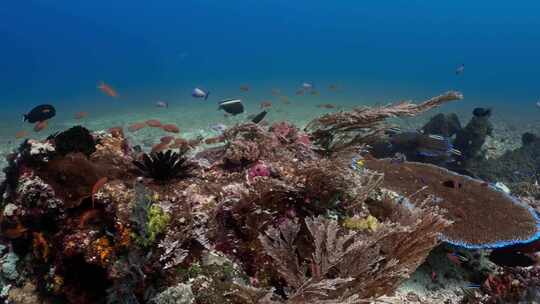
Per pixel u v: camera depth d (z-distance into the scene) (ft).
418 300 11.93
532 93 138.51
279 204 10.57
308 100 90.89
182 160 11.56
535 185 30.19
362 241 8.59
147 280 8.40
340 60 258.16
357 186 11.75
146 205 9.19
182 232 8.96
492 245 13.19
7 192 12.21
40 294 10.45
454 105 99.14
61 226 9.95
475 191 17.48
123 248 8.82
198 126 55.62
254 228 9.75
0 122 67.97
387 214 13.05
